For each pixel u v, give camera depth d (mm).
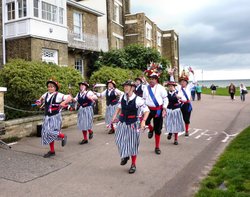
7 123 8938
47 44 18125
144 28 31375
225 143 9250
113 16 28438
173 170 6520
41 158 7250
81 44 22281
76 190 5367
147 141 9391
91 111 9008
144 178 6012
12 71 11203
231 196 4836
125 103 6348
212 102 25297
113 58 23609
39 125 9797
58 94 7387
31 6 17109
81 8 22750
